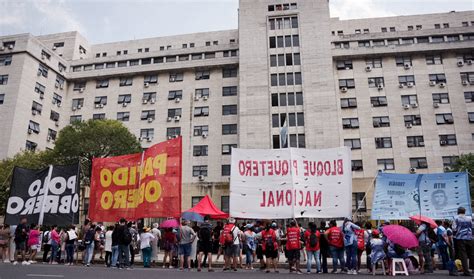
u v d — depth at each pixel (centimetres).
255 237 1455
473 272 1113
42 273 1040
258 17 4206
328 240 1182
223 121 4147
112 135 3134
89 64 4703
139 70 4459
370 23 4762
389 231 1039
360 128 3859
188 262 1272
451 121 3753
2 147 3612
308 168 1238
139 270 1205
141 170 1370
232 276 1014
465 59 3950
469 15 4531
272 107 3875
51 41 5100
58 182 1465
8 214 1464
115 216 1368
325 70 3878
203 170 4012
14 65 3909
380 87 3938
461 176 1400
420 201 1405
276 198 1216
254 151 1270
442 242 1252
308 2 4169
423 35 4153
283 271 1267
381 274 1109
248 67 4022
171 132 4197
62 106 4481
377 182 1445
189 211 1905
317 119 3734
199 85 4350
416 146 3731
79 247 1738
